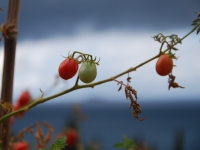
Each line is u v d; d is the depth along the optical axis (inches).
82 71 24.2
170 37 24.9
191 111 1063.6
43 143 31.1
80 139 50.9
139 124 365.7
